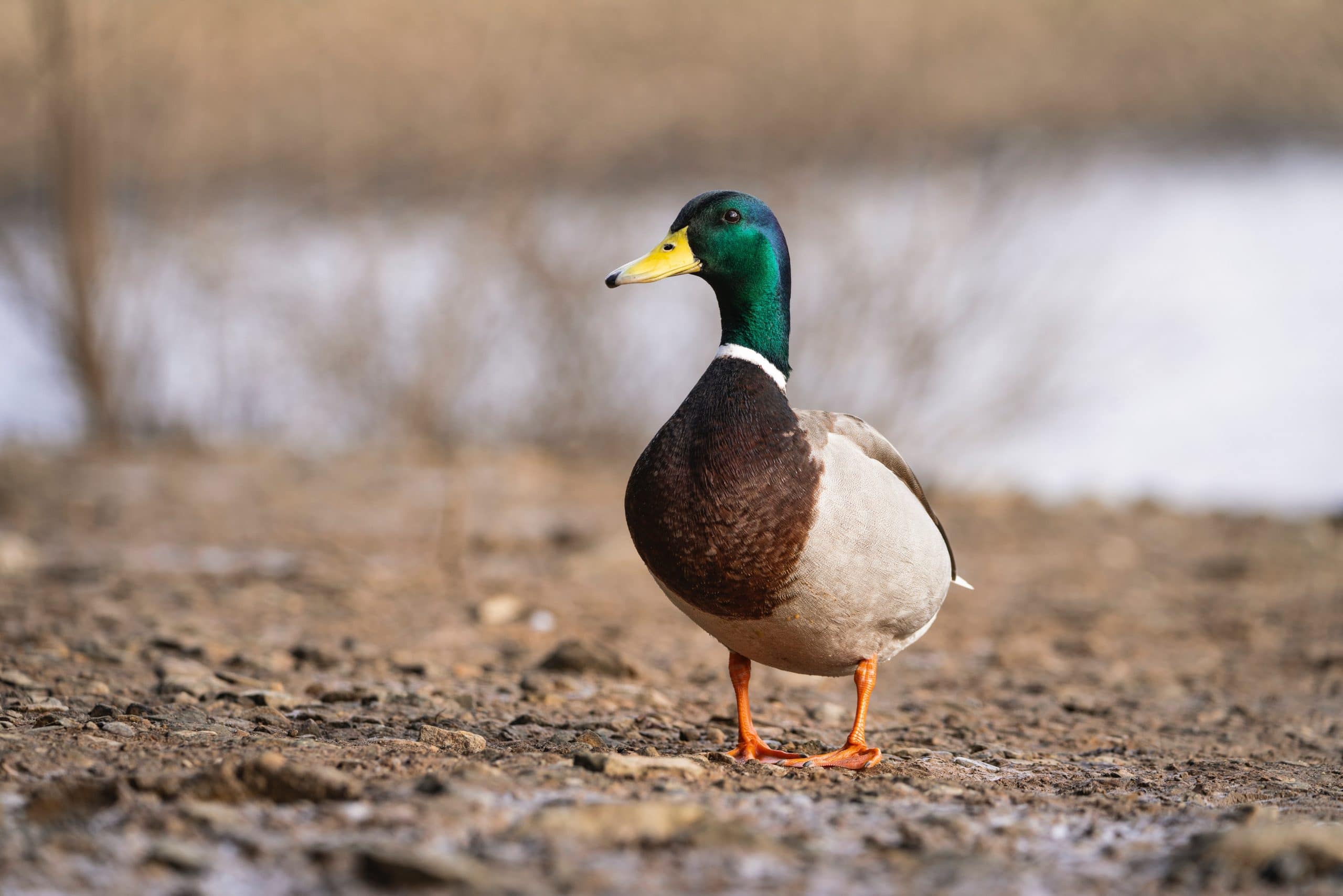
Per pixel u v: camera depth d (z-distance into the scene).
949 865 3.97
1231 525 14.64
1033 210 18.61
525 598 10.27
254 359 18.25
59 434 18.16
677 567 5.25
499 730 5.96
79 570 10.47
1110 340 20.30
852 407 17.56
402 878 3.63
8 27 17.38
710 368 5.56
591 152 18.34
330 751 5.15
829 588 5.17
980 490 16.91
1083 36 23.67
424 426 18.09
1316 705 7.72
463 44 18.38
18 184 19.78
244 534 12.59
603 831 4.09
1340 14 24.67
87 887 3.63
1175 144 24.73
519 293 17.89
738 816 4.43
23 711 5.79
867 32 19.14
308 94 18.41
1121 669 8.69
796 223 17.69
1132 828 4.56
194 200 18.19
